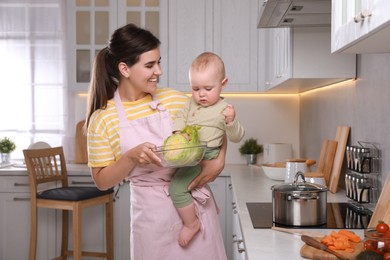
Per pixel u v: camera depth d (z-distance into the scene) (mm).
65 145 4930
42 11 4914
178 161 1716
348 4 1564
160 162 1722
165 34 4449
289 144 4371
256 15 4410
